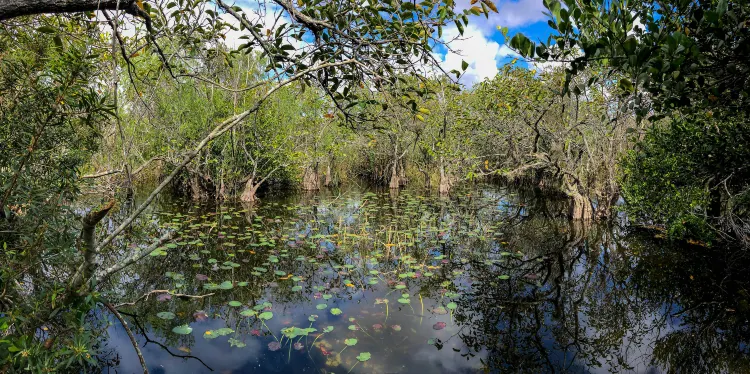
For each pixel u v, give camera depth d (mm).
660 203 7234
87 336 1521
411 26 1896
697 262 6305
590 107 8922
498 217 10406
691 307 4766
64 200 1838
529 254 6977
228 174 12195
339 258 6492
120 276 5180
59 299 1492
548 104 9086
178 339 3732
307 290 5055
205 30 2480
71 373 3008
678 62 1606
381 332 3965
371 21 1976
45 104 1629
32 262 1529
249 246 7031
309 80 2295
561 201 13438
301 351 3562
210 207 11211
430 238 7934
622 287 5426
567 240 7945
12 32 2279
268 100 11617
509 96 9094
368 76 2033
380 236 7984
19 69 1700
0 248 1594
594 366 3477
